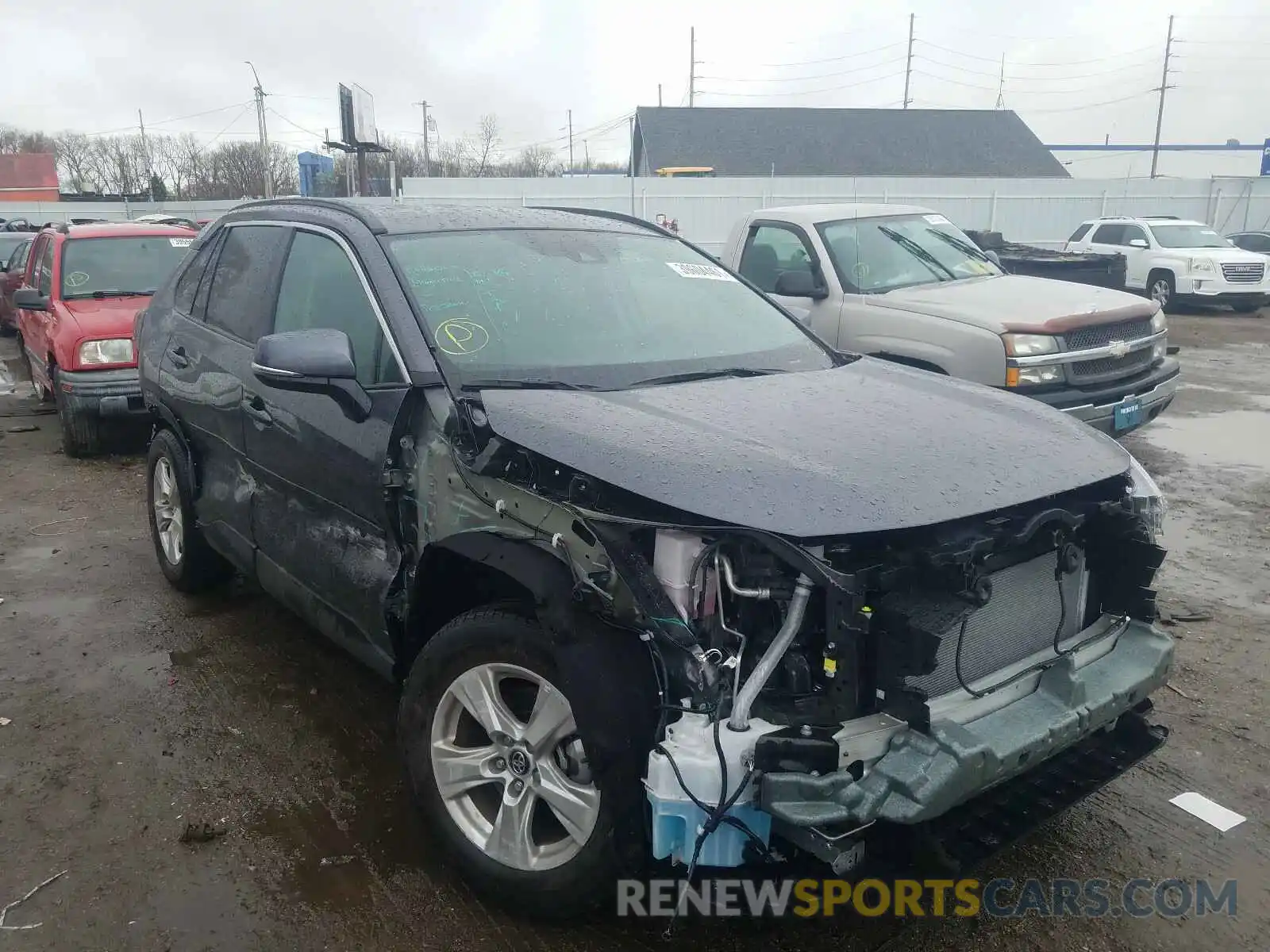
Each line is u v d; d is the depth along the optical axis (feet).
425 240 12.17
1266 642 15.80
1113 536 10.17
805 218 27.73
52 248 32.19
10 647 15.58
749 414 10.00
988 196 98.17
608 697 8.14
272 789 11.74
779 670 8.15
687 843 7.80
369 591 10.96
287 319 12.88
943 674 8.75
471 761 9.67
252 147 192.34
